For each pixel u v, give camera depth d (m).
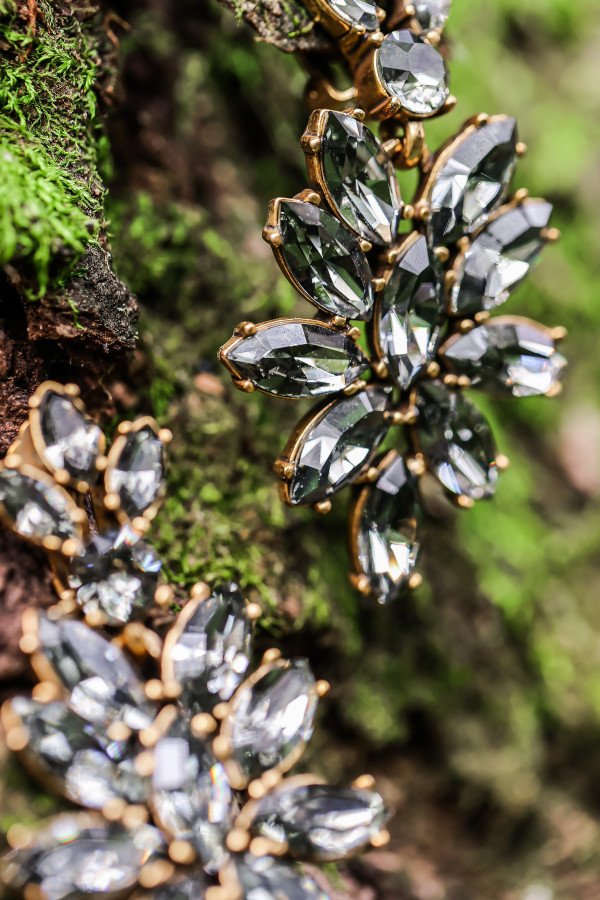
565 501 0.26
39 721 0.18
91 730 0.18
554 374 0.20
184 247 0.22
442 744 0.23
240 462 0.21
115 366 0.20
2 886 0.18
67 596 0.19
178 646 0.18
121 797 0.18
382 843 0.18
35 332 0.19
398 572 0.20
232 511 0.21
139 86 0.22
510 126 0.20
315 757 0.21
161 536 0.20
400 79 0.19
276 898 0.18
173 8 0.23
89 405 0.20
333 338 0.19
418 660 0.23
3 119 0.19
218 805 0.18
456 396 0.20
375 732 0.22
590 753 0.24
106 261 0.19
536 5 0.28
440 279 0.20
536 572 0.25
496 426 0.25
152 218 0.22
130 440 0.19
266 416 0.22
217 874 0.18
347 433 0.19
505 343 0.20
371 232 0.19
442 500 0.23
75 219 0.18
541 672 0.24
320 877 0.20
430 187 0.19
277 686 0.19
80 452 0.19
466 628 0.23
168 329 0.22
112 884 0.18
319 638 0.21
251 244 0.23
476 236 0.20
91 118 0.19
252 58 0.24
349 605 0.22
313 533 0.22
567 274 0.27
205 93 0.24
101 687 0.18
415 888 0.22
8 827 0.19
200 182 0.23
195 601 0.18
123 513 0.19
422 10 0.20
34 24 0.19
